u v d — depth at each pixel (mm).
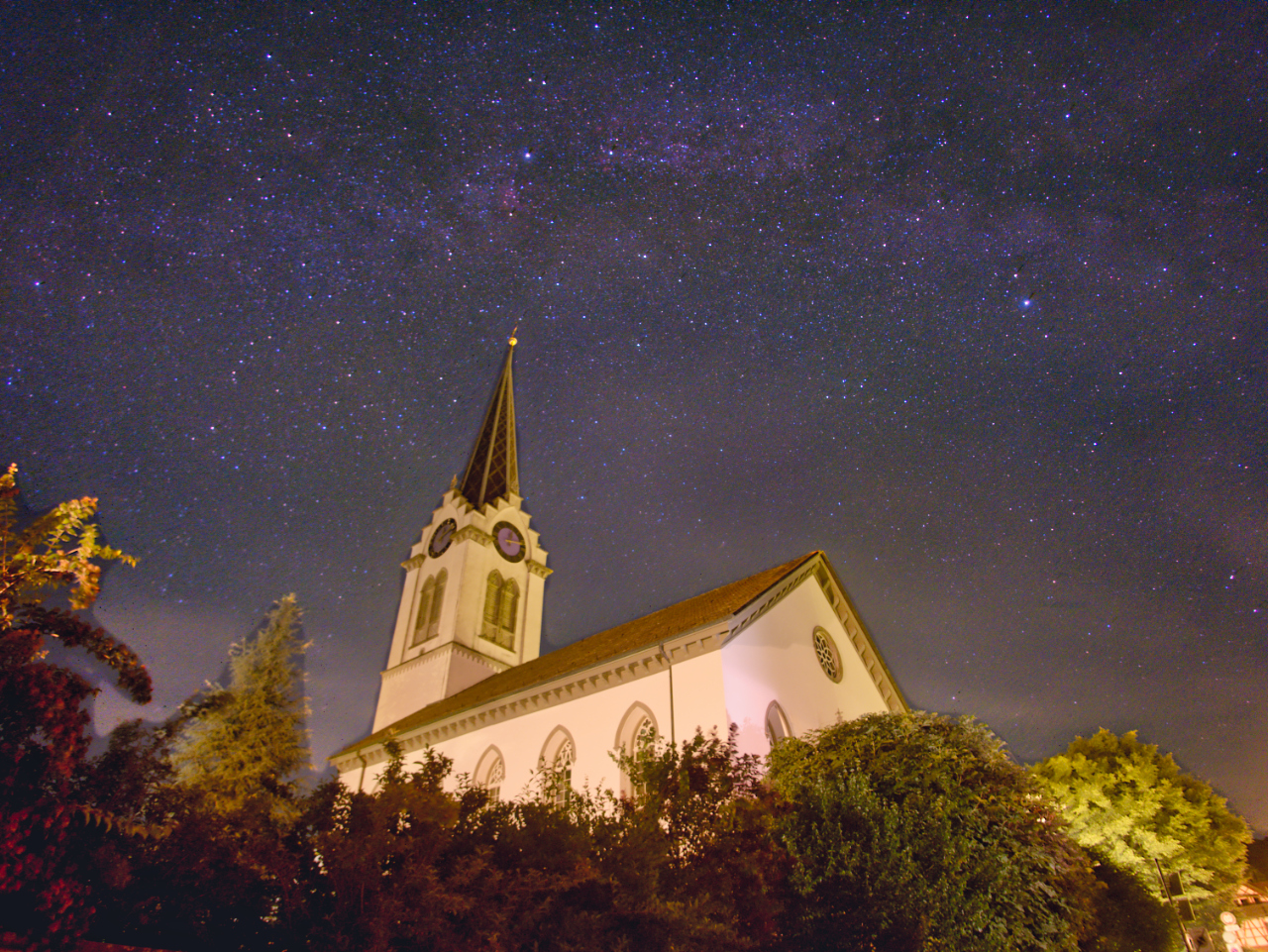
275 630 30562
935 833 16250
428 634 52906
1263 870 46750
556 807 13102
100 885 9516
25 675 8359
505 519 59500
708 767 15664
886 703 34375
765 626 26891
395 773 12055
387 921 9438
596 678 26812
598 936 10609
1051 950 16656
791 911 14492
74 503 10195
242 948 10578
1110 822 32000
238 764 26891
